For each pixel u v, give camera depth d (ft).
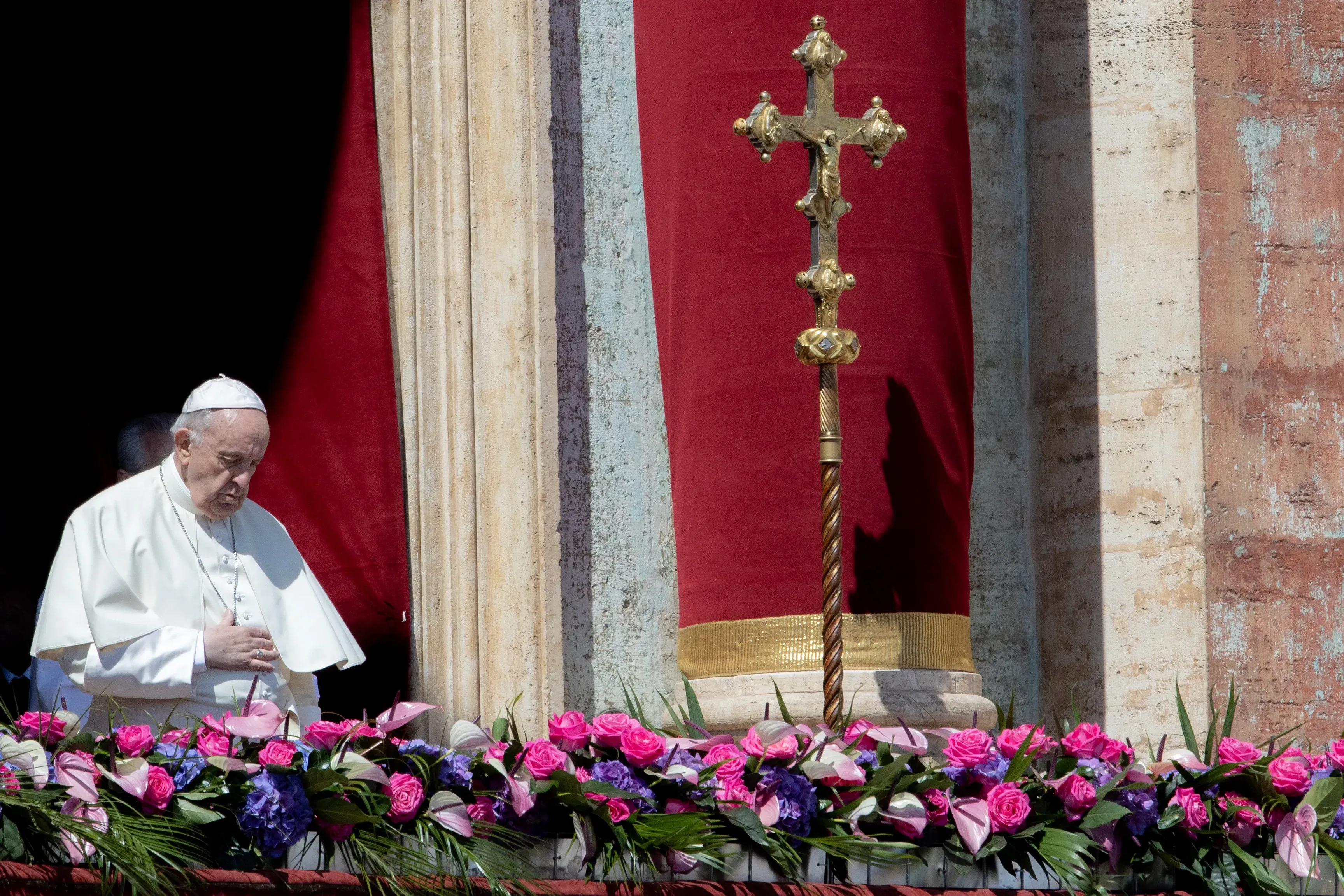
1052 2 83.51
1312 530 78.28
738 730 68.49
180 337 84.94
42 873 41.29
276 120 83.87
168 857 42.70
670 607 77.61
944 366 71.15
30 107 87.51
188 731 47.83
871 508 69.21
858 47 71.87
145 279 86.02
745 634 69.15
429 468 79.10
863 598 68.69
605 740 49.08
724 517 69.97
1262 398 78.79
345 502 79.71
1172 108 80.69
